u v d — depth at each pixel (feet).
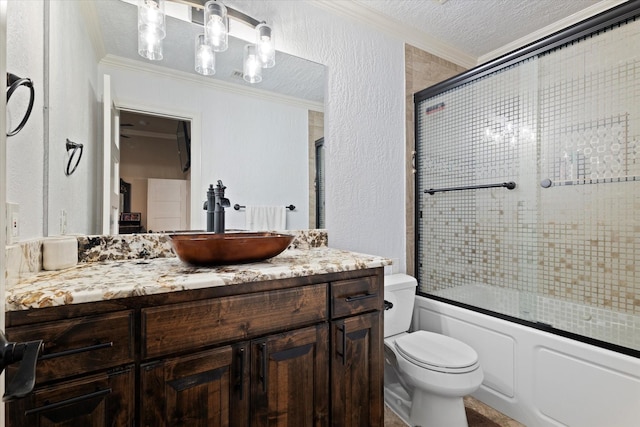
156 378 2.57
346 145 6.15
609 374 4.13
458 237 6.57
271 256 3.77
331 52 5.95
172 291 2.64
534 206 5.50
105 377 2.38
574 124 5.03
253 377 3.02
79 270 3.24
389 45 6.78
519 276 5.65
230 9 4.77
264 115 5.35
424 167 7.20
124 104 4.28
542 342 4.81
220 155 4.98
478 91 6.24
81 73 3.95
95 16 4.09
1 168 1.32
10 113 2.54
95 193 4.07
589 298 4.88
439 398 4.63
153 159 4.47
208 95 4.89
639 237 4.44
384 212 6.68
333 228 5.98
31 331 2.17
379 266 3.92
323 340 3.45
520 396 5.04
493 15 6.37
